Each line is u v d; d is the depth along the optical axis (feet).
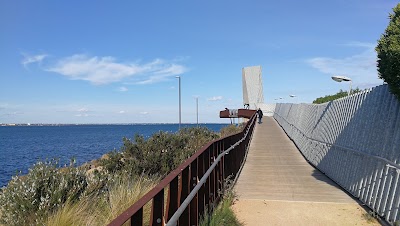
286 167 42.60
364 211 23.13
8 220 21.89
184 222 15.44
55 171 25.09
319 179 34.88
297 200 26.08
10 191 23.17
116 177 28.09
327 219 21.74
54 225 18.47
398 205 19.26
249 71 211.41
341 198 26.73
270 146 64.44
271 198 26.71
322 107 44.52
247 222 21.17
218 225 18.72
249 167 42.63
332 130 36.88
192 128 67.21
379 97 24.80
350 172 28.78
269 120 150.41
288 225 20.68
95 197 23.62
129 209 9.70
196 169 17.93
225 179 26.48
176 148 43.24
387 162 20.90
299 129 63.05
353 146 29.01
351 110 31.24
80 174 25.96
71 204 22.09
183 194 16.12
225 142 29.04
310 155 46.57
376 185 22.74
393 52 18.33
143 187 24.56
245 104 211.20
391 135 21.70
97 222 18.75
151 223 12.26
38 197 22.98
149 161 38.29
